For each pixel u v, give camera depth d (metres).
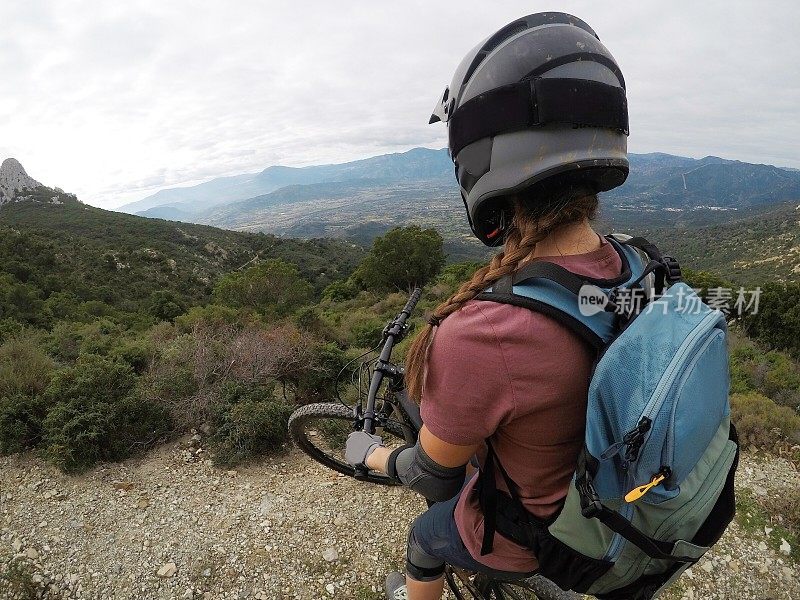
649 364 0.81
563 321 0.80
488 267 0.94
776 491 3.62
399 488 3.61
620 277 0.88
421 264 27.66
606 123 0.87
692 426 0.81
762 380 6.47
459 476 0.98
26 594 2.87
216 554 3.11
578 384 0.84
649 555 0.91
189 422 4.40
